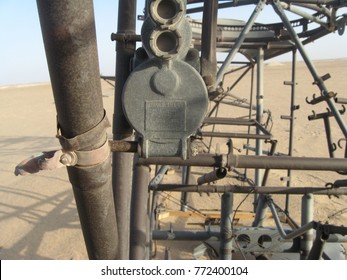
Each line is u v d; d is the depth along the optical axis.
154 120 1.31
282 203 7.06
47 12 1.01
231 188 3.15
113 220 1.57
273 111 17.33
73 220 6.45
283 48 5.09
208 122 4.56
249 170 8.89
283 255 4.23
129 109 1.30
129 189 2.37
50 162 1.22
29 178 8.76
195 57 1.33
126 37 2.11
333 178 8.41
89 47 1.08
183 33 1.23
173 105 1.30
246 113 17.08
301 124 14.04
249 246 4.17
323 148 10.70
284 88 26.45
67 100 1.13
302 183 8.12
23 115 20.14
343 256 4.25
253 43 5.05
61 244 5.66
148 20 1.21
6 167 9.86
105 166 1.36
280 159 1.90
